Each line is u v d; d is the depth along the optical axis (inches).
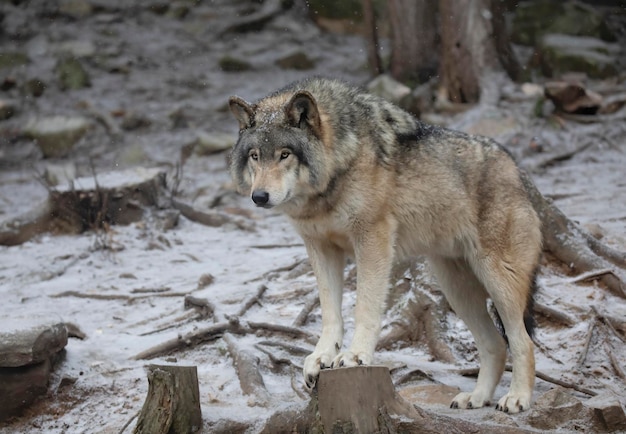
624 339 381.4
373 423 258.2
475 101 903.1
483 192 322.3
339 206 304.2
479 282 332.5
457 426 266.5
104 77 1103.6
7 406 333.4
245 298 430.0
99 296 471.8
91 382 348.8
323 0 1218.6
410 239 322.0
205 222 637.3
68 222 617.0
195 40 1201.4
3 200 800.9
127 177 645.3
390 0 962.1
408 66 957.8
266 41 1202.0
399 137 316.8
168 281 494.6
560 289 422.9
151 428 278.8
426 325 390.3
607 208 595.8
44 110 1031.6
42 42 1152.2
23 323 344.8
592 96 852.0
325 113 307.0
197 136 916.6
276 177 293.4
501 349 326.3
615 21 1152.8
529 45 1089.4
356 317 300.4
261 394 327.0
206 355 381.7
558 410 289.6
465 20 901.2
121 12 1236.5
